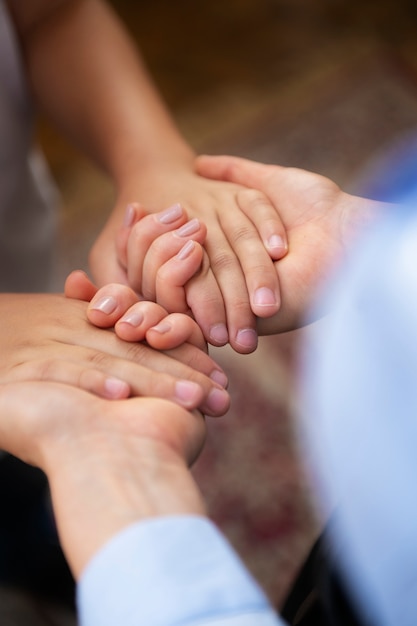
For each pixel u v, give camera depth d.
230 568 0.47
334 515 0.56
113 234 0.69
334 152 1.55
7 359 0.59
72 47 0.78
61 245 1.40
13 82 0.78
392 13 1.89
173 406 0.54
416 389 0.51
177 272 0.62
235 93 1.69
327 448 0.54
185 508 0.50
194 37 1.84
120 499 0.50
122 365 0.57
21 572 0.77
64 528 0.50
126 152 0.75
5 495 0.80
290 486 1.09
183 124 1.63
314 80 1.71
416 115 1.62
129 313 0.59
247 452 1.12
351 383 0.53
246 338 0.62
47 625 0.71
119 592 0.46
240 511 1.07
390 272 0.53
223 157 0.71
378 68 1.73
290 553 1.02
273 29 1.85
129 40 0.82
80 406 0.53
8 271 0.90
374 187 1.45
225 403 0.57
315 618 0.57
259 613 0.45
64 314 0.62
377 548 0.52
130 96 0.77
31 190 0.88
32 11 0.77
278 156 1.55
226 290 0.63
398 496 0.51
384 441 0.51
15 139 0.81
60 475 0.51
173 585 0.46
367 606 0.53
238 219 0.66
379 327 0.52
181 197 0.69
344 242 0.64
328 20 1.87
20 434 0.53
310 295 0.63
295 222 0.66
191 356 0.59
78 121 0.79
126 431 0.53
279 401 1.17
